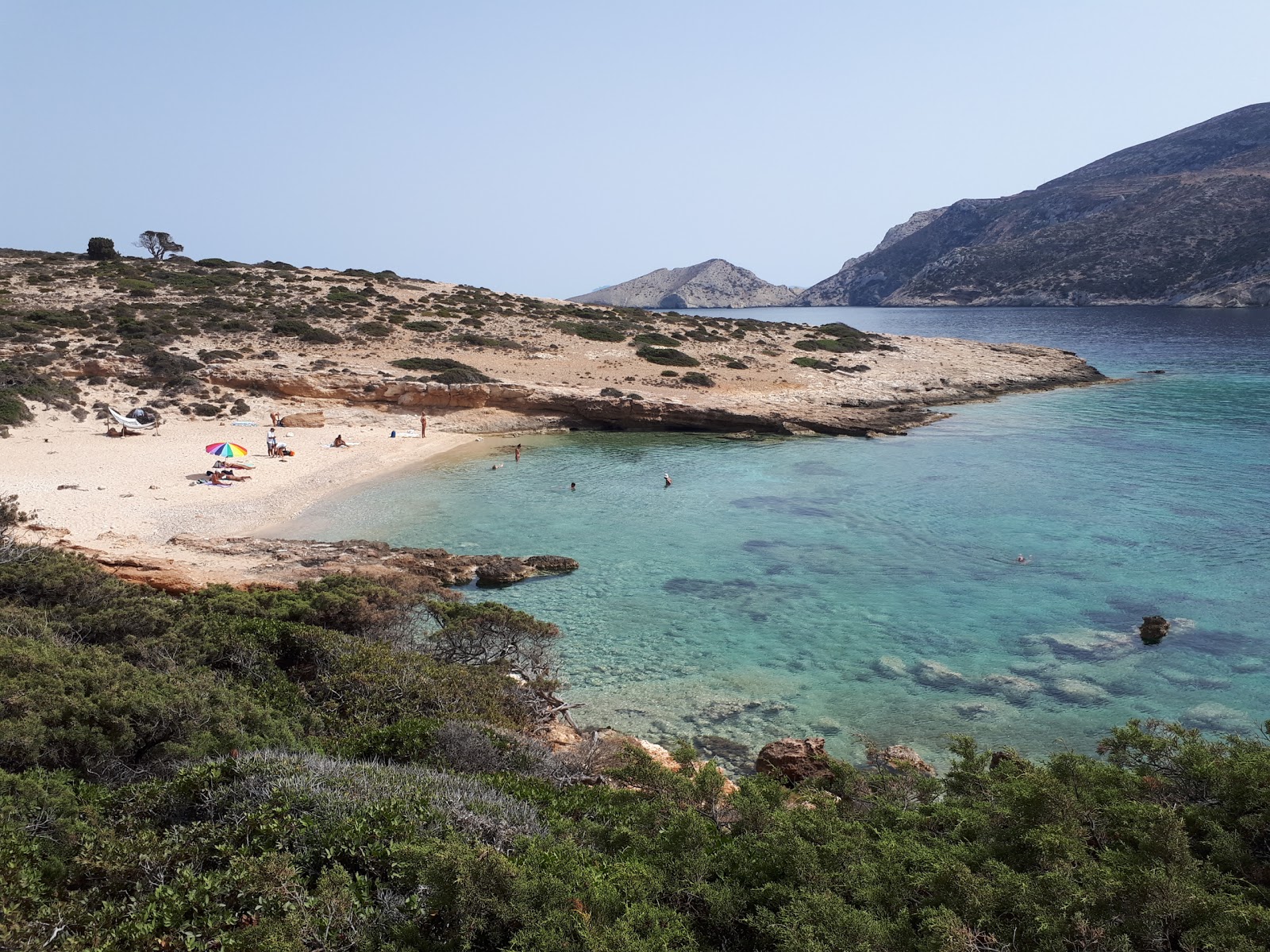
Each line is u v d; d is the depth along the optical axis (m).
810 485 39.09
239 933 7.09
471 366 61.66
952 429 51.62
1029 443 46.69
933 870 7.86
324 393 54.16
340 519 33.81
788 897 7.68
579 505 36.00
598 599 25.27
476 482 40.25
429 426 53.00
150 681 12.75
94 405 47.94
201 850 8.54
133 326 59.91
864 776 12.77
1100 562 27.17
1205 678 19.34
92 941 7.02
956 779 11.55
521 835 9.09
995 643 21.69
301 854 8.45
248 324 64.06
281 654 17.00
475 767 12.41
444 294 86.12
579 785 11.99
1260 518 31.06
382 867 8.34
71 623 16.66
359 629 19.45
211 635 16.62
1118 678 19.56
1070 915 7.05
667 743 17.12
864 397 59.69
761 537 31.16
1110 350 96.25
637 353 68.88
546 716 16.91
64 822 8.89
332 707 14.94
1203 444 44.28
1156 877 6.93
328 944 7.15
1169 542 28.84
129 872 8.13
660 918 7.41
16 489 33.50
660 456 46.59
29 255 86.25
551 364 64.38
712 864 8.42
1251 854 8.27
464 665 18.50
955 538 30.30
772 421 52.69
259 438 46.44
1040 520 31.95
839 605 24.59
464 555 29.00
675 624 23.34
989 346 84.19
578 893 7.50
